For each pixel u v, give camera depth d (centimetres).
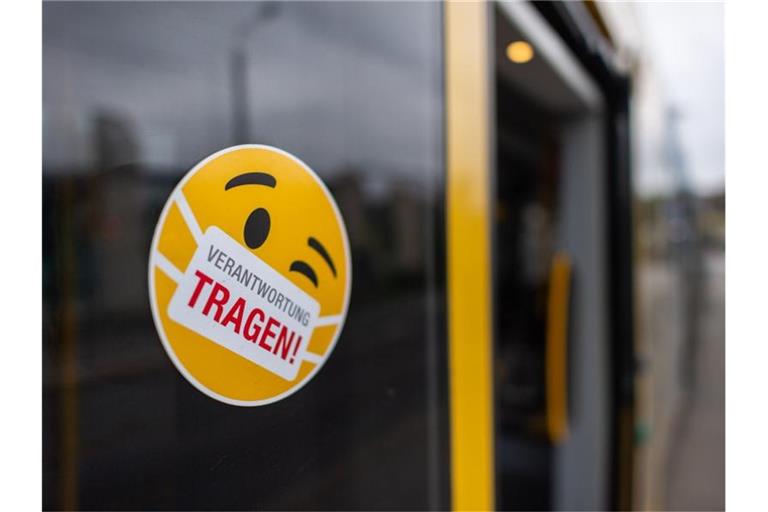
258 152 85
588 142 214
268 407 86
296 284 88
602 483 216
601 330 220
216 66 81
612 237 217
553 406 227
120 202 74
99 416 73
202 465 80
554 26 157
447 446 108
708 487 242
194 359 79
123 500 75
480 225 115
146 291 75
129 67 75
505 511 239
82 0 73
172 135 77
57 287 71
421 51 107
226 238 81
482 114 117
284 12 88
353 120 96
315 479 91
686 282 351
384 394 100
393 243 101
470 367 112
